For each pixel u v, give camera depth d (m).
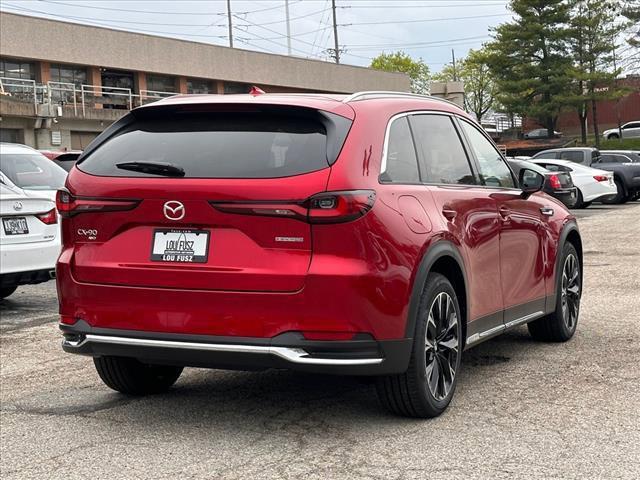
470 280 5.14
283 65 63.25
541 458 4.08
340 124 4.40
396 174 4.64
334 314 4.17
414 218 4.56
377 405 5.07
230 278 4.27
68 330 4.68
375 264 4.25
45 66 46.91
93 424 4.85
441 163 5.19
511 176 6.20
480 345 6.77
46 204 8.94
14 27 44.84
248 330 4.25
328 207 4.18
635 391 5.29
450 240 4.84
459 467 3.97
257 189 4.26
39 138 39.94
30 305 9.68
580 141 71.38
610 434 4.44
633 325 7.48
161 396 5.42
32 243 8.80
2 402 5.43
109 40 50.16
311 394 5.36
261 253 4.26
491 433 4.48
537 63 67.69
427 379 4.65
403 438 4.42
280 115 4.51
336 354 4.19
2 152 10.17
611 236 16.38
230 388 5.57
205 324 4.32
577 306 7.02
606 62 65.88
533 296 6.20
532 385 5.48
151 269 4.43
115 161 4.68
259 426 4.70
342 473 3.92
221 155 4.45
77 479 3.97
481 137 5.95
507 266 5.73
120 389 5.37
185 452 4.30
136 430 4.70
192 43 55.81
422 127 5.13
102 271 4.55
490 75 70.75
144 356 4.52
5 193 8.62
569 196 21.55
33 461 4.25
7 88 44.94
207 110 4.61
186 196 4.37
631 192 29.16
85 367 6.46
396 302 4.35
